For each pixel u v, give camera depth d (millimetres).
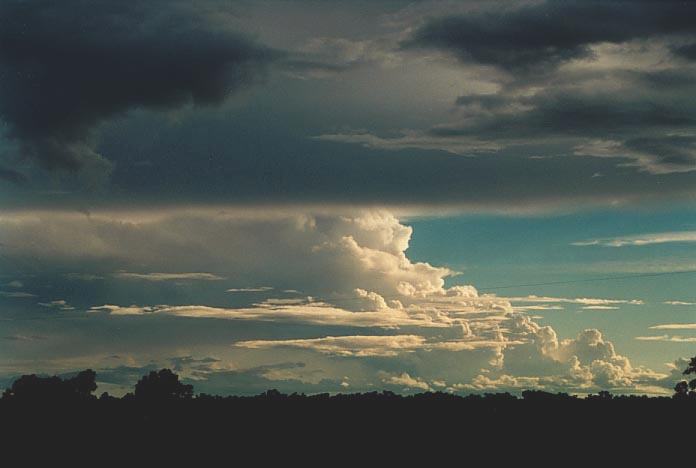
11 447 91812
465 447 88188
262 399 108750
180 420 101125
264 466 85188
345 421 98750
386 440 92312
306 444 92125
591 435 86625
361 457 87750
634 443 83812
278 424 98750
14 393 100312
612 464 79562
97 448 92188
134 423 99500
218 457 89062
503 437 89375
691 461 79062
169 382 106562
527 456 83812
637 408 92375
